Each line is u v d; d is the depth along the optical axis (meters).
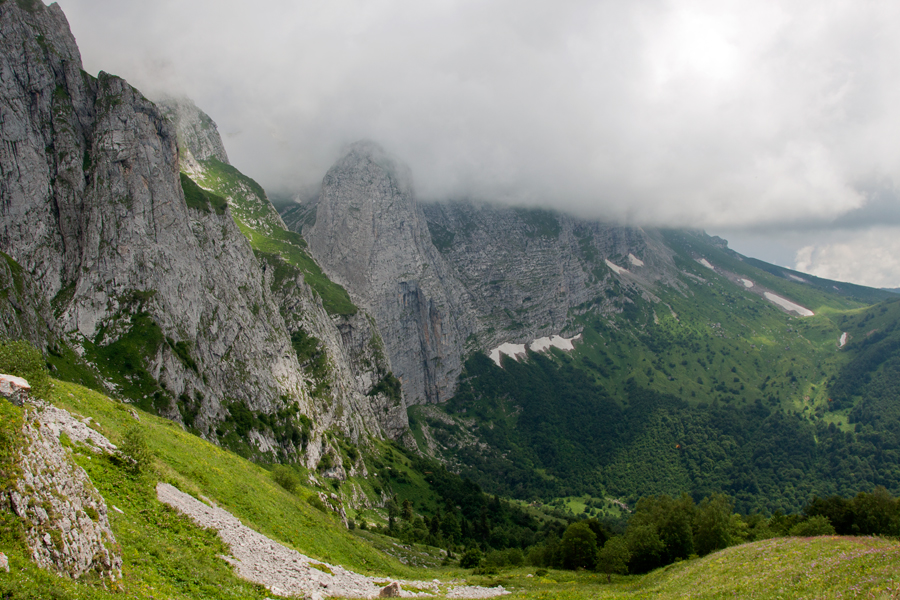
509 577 96.25
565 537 115.69
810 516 109.75
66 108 138.50
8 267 106.25
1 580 21.62
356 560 73.19
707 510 106.00
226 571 39.81
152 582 31.34
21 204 122.88
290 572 47.25
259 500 69.38
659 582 71.88
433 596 56.03
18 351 44.88
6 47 128.38
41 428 31.19
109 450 48.31
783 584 46.47
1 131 122.25
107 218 134.88
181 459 64.56
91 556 28.02
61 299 124.12
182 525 43.69
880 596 36.28
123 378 119.12
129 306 130.75
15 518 24.81
